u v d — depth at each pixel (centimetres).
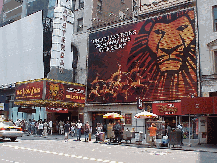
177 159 1205
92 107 3073
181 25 2484
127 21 2870
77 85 3020
